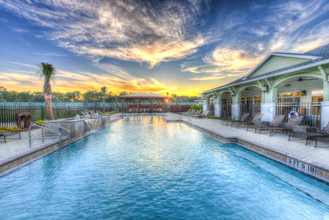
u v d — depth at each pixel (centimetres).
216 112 1728
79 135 804
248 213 269
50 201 302
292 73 775
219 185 357
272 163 468
